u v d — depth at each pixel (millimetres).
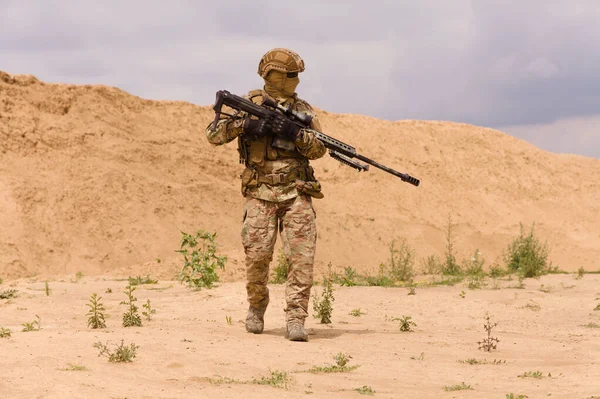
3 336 6082
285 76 6977
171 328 6996
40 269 19594
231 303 9531
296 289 6824
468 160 33156
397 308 9758
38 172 22672
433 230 28297
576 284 12883
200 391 4297
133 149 25266
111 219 21844
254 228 6988
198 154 26984
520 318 9180
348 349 6328
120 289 11727
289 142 6875
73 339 5910
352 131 32844
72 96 26250
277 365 5348
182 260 17156
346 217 27312
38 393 4078
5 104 24375
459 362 5883
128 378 4578
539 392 4613
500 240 28672
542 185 32625
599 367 5543
